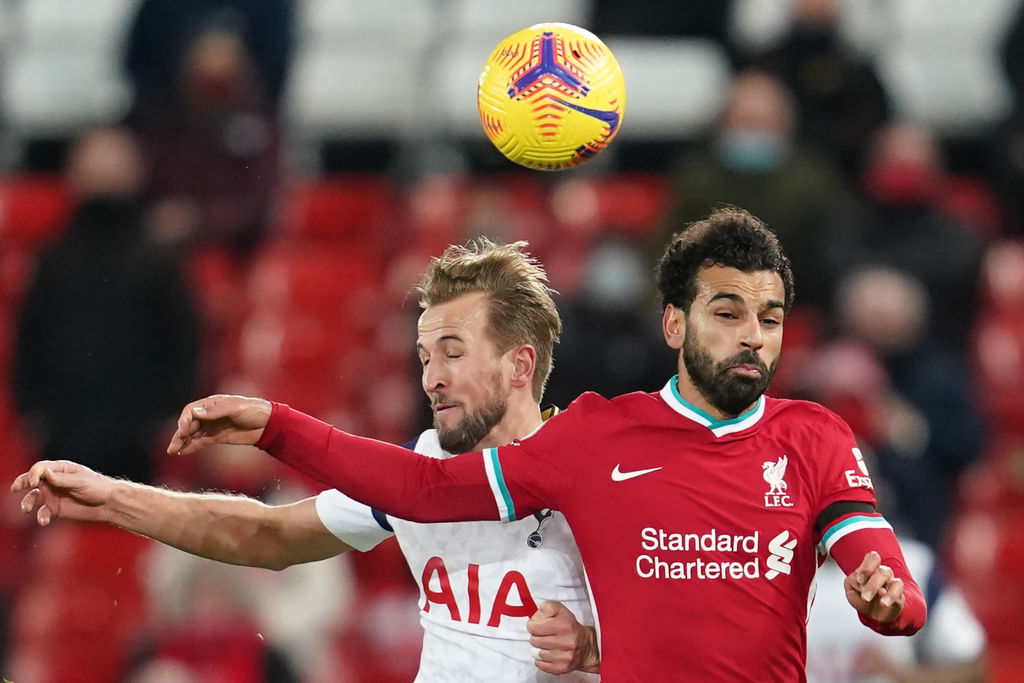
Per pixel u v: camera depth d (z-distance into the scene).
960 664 22.81
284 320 42.03
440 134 48.28
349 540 16.62
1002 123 46.28
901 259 36.59
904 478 28.64
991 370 40.66
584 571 15.71
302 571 28.88
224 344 40.31
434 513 14.62
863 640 23.12
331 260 44.28
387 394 37.62
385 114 48.88
